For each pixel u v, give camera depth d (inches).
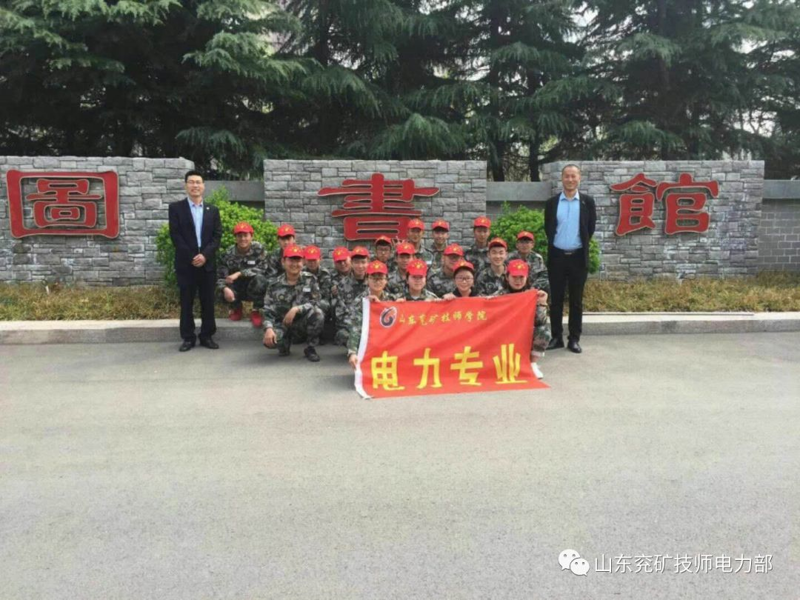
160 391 182.9
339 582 88.6
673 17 483.8
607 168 358.0
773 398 176.4
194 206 229.8
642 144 453.4
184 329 233.0
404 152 445.1
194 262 224.8
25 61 359.3
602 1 465.7
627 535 101.3
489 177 547.8
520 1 469.4
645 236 364.2
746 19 440.1
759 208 368.8
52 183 322.7
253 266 256.2
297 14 465.1
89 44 382.0
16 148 434.6
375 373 187.0
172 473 125.0
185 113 418.9
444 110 484.7
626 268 365.4
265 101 443.2
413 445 140.1
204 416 160.4
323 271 237.1
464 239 345.1
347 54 489.1
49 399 174.6
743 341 254.5
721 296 305.1
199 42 406.6
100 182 326.3
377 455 134.3
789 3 440.8
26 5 338.3
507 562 93.7
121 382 192.1
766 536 101.2
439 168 341.1
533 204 370.0
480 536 101.0
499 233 306.0
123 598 85.3
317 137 483.2
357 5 425.1
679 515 107.8
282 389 185.2
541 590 87.1
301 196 335.9
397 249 229.6
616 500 113.2
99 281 331.6
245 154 428.5
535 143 490.6
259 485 119.4
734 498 114.1
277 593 86.2
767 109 504.7
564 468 127.3
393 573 90.7
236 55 377.4
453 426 152.7
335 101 459.2
